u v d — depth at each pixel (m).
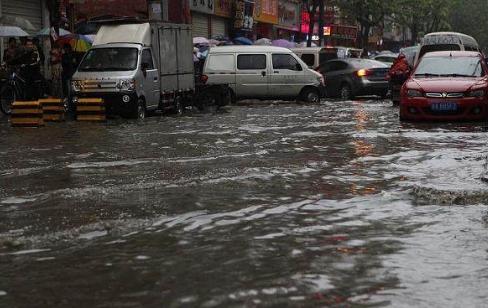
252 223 7.02
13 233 6.61
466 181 9.41
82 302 4.72
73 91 21.25
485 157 11.72
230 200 8.16
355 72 33.56
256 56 30.45
